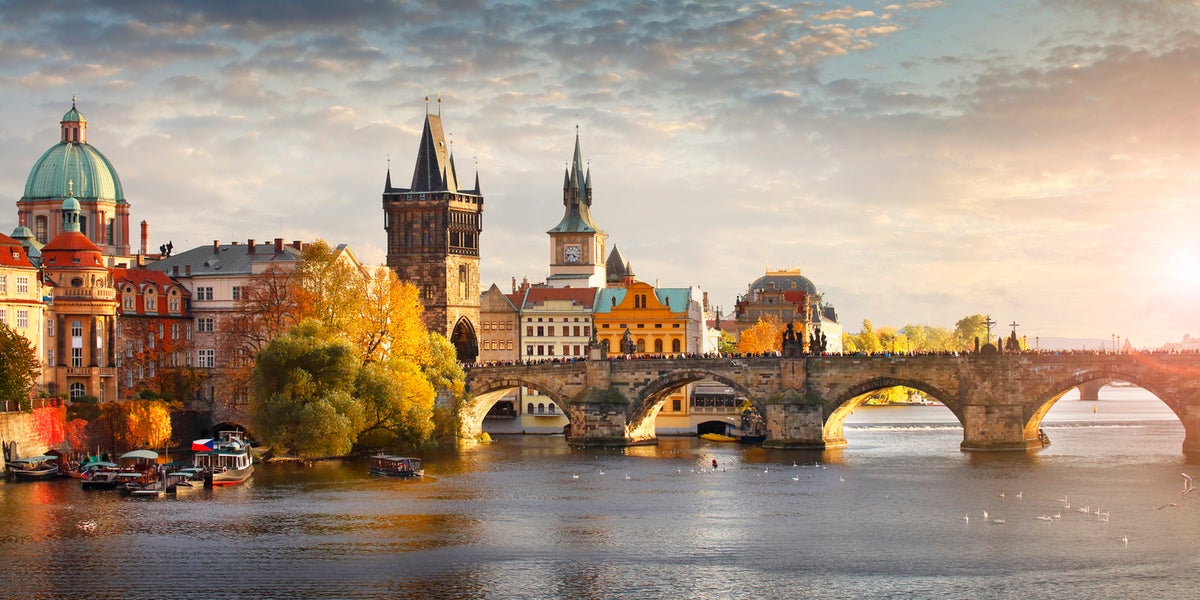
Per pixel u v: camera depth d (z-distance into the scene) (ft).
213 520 536.01
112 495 589.73
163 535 507.30
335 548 489.67
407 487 624.59
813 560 473.67
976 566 464.24
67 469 640.99
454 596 430.20
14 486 611.06
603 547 493.77
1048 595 430.61
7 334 645.51
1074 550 485.15
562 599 426.92
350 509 563.07
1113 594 431.43
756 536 511.81
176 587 438.40
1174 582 443.73
